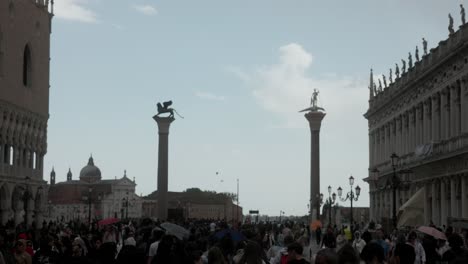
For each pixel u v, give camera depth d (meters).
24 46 122.62
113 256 23.23
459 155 80.06
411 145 105.88
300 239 36.47
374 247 19.81
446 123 88.44
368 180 134.00
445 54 84.31
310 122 124.88
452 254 29.31
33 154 128.38
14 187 117.75
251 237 34.12
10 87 116.06
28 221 124.88
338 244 58.16
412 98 104.62
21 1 120.44
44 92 133.25
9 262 27.69
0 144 112.75
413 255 26.55
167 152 107.12
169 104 106.75
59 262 28.17
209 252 21.34
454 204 84.12
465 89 80.56
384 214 119.12
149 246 33.38
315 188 123.88
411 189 103.56
